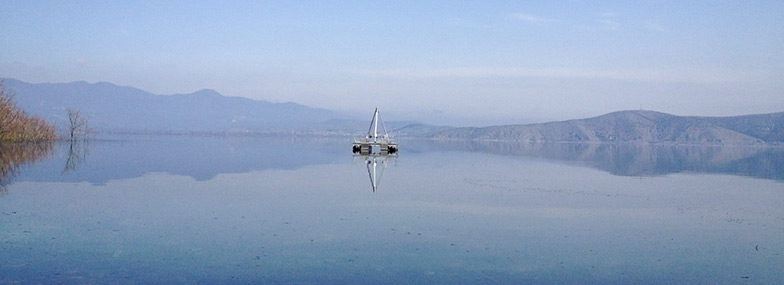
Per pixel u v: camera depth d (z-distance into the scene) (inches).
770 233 1015.6
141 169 2153.1
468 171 2325.3
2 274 681.0
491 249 854.5
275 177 1914.4
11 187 1483.8
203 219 1060.5
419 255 809.5
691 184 1910.7
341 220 1075.9
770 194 1622.8
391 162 2918.3
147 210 1151.0
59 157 2726.4
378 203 1311.5
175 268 721.6
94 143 4997.5
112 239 876.0
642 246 898.1
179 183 1664.6
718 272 754.2
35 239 864.9
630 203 1380.4
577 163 3115.2
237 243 863.1
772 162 3582.7
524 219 1121.4
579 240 932.0
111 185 1577.3
